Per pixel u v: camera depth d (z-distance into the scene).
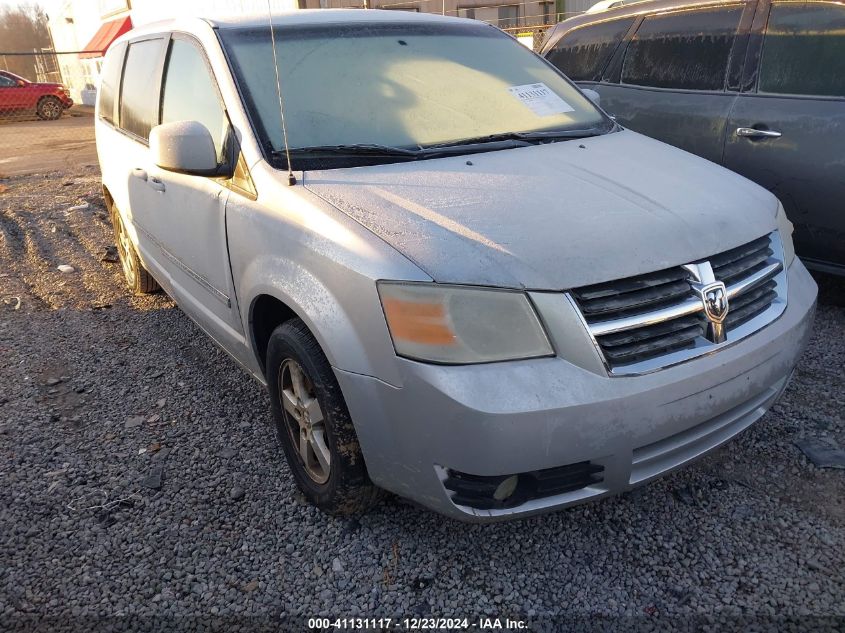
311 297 2.33
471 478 2.10
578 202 2.40
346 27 3.33
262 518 2.72
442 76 3.27
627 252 2.17
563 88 3.61
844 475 2.76
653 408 2.09
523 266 2.07
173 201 3.44
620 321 2.10
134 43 4.43
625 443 2.09
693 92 4.65
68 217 7.79
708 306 2.24
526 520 2.62
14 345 4.46
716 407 2.24
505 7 21.34
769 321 2.44
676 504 2.66
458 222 2.25
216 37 3.14
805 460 2.86
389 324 2.10
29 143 15.88
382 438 2.21
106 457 3.17
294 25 3.27
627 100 5.06
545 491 2.12
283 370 2.71
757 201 2.70
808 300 2.66
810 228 4.12
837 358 3.64
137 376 3.95
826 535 2.46
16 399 3.74
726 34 4.53
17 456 3.20
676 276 2.22
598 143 3.10
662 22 4.95
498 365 2.04
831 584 2.27
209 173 2.85
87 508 2.82
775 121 4.17
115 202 4.87
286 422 2.81
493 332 2.05
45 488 2.96
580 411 2.01
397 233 2.21
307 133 2.82
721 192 2.65
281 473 2.99
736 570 2.34
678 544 2.47
